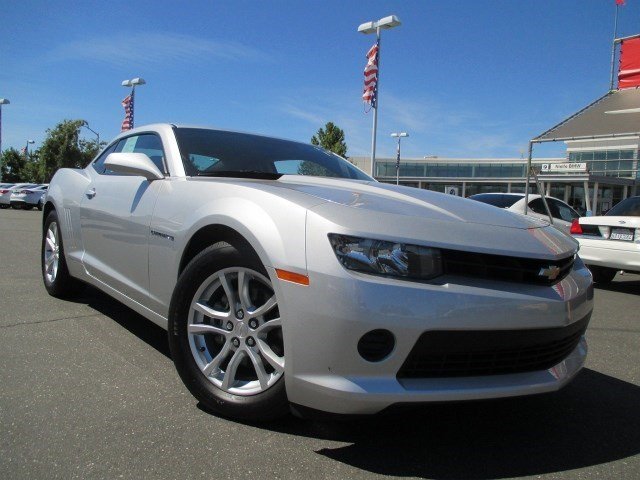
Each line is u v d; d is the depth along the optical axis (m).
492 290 2.11
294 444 2.25
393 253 2.04
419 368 2.06
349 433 2.38
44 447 2.14
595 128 9.77
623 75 11.56
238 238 2.39
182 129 3.51
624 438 2.50
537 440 2.44
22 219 18.66
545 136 10.23
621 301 6.34
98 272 3.66
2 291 4.86
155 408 2.52
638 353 3.98
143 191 3.18
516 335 2.15
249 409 2.30
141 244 3.06
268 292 2.32
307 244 2.08
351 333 1.98
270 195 2.36
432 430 2.48
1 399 2.56
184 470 2.02
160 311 2.92
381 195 2.64
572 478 2.12
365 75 16.97
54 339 3.49
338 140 33.06
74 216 4.13
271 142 3.82
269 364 2.30
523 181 42.84
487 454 2.29
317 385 2.02
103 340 3.51
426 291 2.02
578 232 7.25
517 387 2.17
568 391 3.12
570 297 2.33
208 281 2.48
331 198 2.35
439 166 45.69
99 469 2.00
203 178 2.94
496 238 2.26
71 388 2.72
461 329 2.03
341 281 1.99
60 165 44.22
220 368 2.49
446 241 2.12
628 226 6.69
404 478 2.05
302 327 2.05
